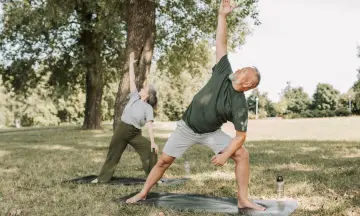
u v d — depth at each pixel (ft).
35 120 206.59
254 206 17.35
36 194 20.92
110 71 91.40
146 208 17.79
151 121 24.13
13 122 227.81
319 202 18.67
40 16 74.23
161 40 63.05
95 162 35.50
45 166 32.81
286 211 16.93
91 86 95.81
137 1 42.52
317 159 34.55
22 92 96.94
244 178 17.57
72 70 92.38
